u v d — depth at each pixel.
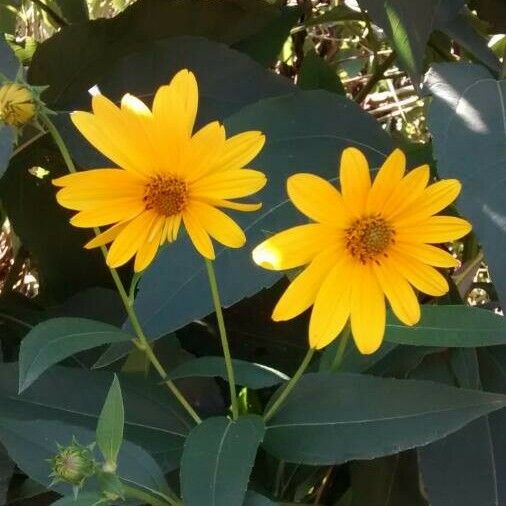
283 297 0.26
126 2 0.67
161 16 0.47
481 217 0.32
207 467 0.29
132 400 0.36
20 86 0.30
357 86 0.73
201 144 0.27
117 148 0.27
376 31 0.62
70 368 0.36
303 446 0.31
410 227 0.27
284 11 0.51
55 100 0.46
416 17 0.39
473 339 0.30
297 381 0.32
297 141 0.37
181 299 0.33
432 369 0.39
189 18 0.48
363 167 0.26
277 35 0.51
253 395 0.41
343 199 0.26
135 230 0.27
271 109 0.38
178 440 0.35
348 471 0.44
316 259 0.26
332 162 0.37
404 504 0.40
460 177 0.33
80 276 0.49
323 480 0.44
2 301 0.50
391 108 0.69
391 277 0.27
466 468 0.36
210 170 0.27
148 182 0.27
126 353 0.35
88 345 0.30
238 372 0.33
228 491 0.28
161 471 0.31
